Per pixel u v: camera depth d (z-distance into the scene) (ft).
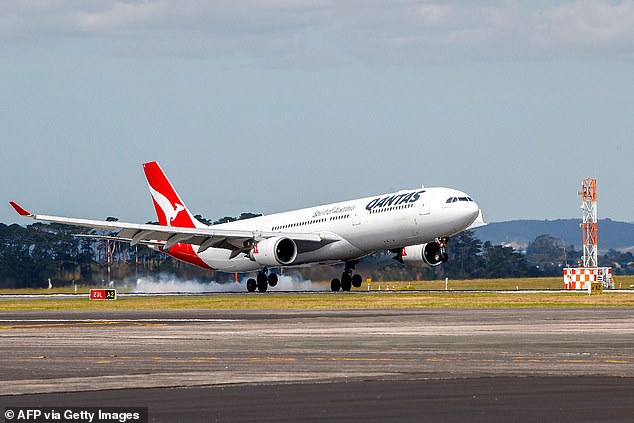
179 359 160.97
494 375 135.33
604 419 99.91
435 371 140.67
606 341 187.01
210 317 287.69
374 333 212.84
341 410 107.34
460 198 456.86
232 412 106.93
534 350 170.09
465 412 104.88
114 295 481.05
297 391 122.01
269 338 202.59
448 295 443.32
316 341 193.57
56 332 229.04
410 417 102.53
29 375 140.77
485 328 224.94
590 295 423.23
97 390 124.77
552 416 101.86
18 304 419.95
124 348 182.50
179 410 108.58
